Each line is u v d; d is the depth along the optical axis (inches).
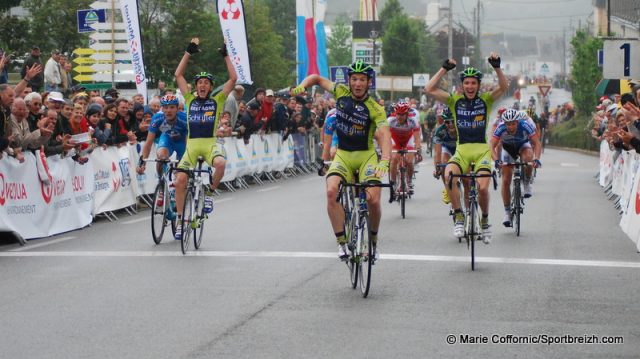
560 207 1094.4
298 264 666.2
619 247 757.9
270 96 1519.4
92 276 619.2
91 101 1069.1
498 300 536.4
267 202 1141.1
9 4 2239.2
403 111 964.6
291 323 476.4
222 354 415.2
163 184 784.3
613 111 1223.5
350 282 594.6
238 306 519.2
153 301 533.6
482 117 720.3
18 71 2310.5
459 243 777.6
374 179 553.6
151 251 734.5
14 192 798.5
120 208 1016.9
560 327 467.2
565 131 3280.0
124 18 1311.5
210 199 756.0
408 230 866.1
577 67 3189.0
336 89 573.6
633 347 427.8
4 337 449.7
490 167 698.2
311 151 1786.4
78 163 916.6
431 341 437.4
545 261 682.8
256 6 3693.4
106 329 464.4
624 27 2935.5
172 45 3024.1
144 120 1103.0
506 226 850.8
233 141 1359.5
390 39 4825.3
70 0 2704.2
